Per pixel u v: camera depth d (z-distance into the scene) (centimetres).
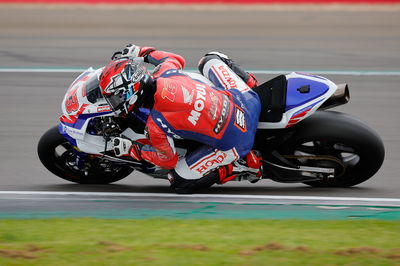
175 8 6322
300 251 1545
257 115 1977
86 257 1503
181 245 1583
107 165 2122
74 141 1956
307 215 1861
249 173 2000
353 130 1992
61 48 4469
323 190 2120
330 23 5512
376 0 6469
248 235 1664
